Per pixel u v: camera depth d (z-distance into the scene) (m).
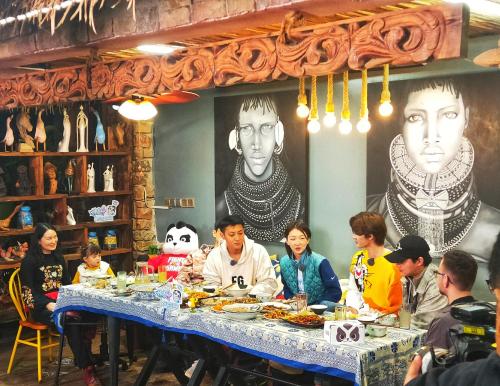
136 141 7.09
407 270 3.61
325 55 2.75
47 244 5.32
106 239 7.01
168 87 3.39
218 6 3.05
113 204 7.03
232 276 4.62
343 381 3.44
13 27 4.03
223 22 3.06
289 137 5.78
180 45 4.26
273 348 3.43
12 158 6.52
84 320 4.96
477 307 1.79
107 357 5.37
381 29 2.56
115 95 3.65
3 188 6.21
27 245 6.35
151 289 4.48
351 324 3.23
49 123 6.92
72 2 3.55
